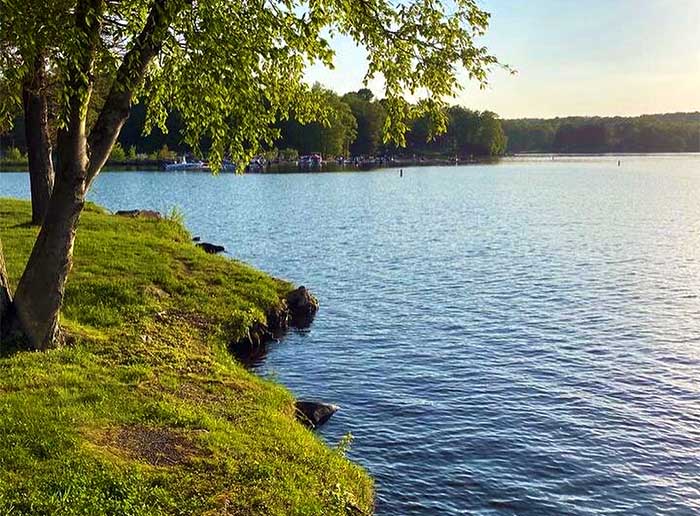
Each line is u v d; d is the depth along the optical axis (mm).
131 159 150625
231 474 10211
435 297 28781
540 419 16156
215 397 13570
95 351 14367
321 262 37031
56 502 8406
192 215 59438
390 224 54875
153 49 11930
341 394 17531
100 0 11086
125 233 29562
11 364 12234
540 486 13141
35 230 24703
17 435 9617
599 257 39406
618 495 12914
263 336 21438
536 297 28875
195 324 19484
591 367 19859
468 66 12742
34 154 25172
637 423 15992
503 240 46344
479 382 18547
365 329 23641
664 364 20156
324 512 10289
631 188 100250
